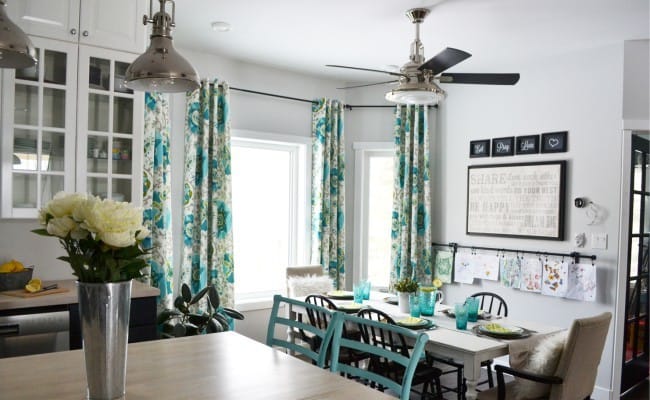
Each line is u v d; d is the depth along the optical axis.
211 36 3.89
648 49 3.75
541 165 4.24
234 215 4.82
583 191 4.01
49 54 2.86
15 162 2.78
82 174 2.95
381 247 5.32
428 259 4.94
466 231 4.80
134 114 3.12
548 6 3.12
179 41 4.03
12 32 1.79
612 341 3.83
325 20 3.48
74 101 2.91
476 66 4.47
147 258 3.82
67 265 3.17
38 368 1.54
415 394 3.91
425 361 3.48
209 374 1.52
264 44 4.06
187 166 4.18
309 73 4.94
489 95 4.65
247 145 4.84
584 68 4.01
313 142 5.03
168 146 3.99
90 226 1.17
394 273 5.00
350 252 5.26
